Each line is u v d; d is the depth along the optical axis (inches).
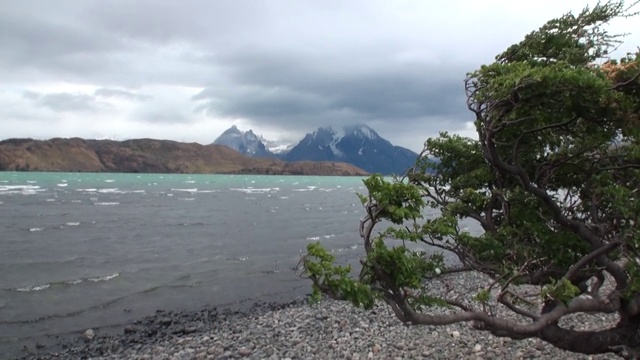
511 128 259.1
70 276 967.6
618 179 296.7
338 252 1312.7
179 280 962.1
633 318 261.3
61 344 585.0
